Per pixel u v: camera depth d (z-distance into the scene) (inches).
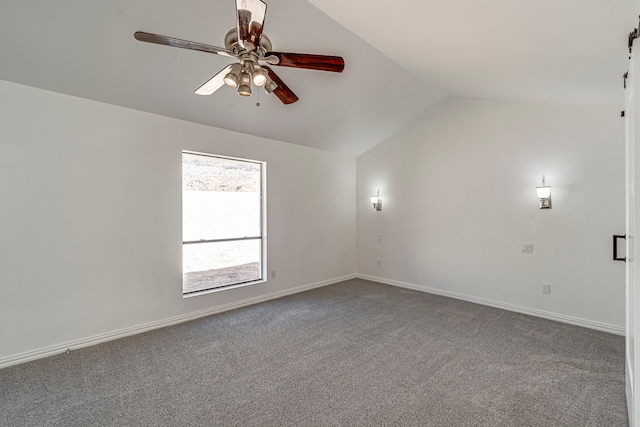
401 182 207.8
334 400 86.6
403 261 208.1
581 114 138.3
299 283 198.8
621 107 128.7
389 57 129.9
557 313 146.3
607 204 132.6
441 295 188.4
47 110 111.3
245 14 64.4
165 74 114.7
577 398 87.0
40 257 110.6
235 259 173.2
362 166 231.6
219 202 166.9
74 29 90.0
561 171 143.9
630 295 77.4
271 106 151.0
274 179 184.7
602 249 134.2
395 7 79.0
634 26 62.9
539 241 151.3
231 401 86.1
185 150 146.8
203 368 103.6
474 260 174.2
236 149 165.9
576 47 77.7
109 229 125.5
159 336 129.6
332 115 171.9
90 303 121.3
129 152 130.2
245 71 79.3
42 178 110.7
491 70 110.8
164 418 79.2
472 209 174.6
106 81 112.9
